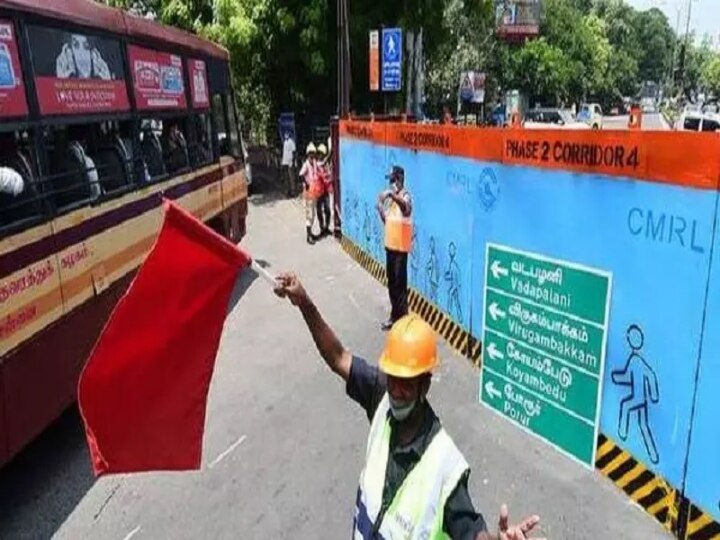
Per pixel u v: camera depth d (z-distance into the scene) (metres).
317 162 15.98
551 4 71.38
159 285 3.16
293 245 15.62
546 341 5.82
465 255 7.83
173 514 5.36
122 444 3.23
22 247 5.44
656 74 127.56
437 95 45.41
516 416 6.30
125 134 8.04
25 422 5.45
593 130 5.32
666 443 4.77
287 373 8.04
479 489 5.44
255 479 5.79
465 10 27.14
